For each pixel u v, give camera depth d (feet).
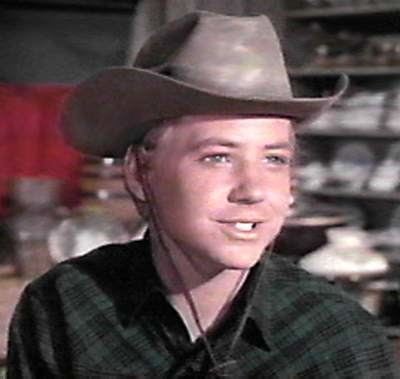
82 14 18.53
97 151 5.68
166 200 4.98
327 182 20.13
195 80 4.93
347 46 20.25
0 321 10.88
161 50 5.21
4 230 14.25
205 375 5.23
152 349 5.36
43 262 13.58
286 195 4.91
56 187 15.23
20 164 17.88
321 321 5.24
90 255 5.86
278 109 4.77
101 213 14.62
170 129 4.94
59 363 5.64
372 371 5.19
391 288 14.38
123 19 18.75
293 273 5.45
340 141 20.58
